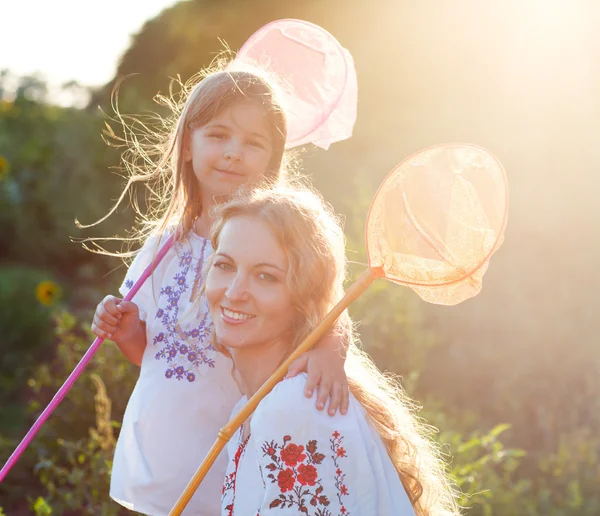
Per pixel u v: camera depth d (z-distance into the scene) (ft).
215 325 7.25
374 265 7.14
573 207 17.61
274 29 10.19
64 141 27.58
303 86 10.06
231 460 7.38
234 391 9.21
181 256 9.50
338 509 6.41
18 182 28.27
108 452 12.88
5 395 18.80
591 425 15.35
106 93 28.53
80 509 12.88
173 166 9.75
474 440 12.69
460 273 7.04
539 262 17.69
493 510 12.17
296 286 7.00
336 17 22.11
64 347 15.28
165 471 9.17
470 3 19.90
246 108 9.05
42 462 12.97
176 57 26.35
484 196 7.01
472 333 17.19
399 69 20.71
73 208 26.66
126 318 9.45
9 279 23.35
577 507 12.66
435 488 7.59
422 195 7.11
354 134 20.75
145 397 9.34
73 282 25.48
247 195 7.61
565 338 16.75
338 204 19.49
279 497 6.42
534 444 15.38
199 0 26.23
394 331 15.05
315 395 6.82
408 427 7.57
